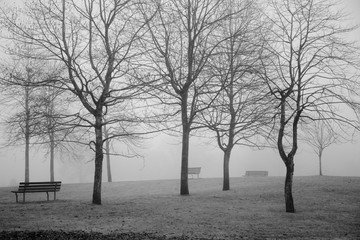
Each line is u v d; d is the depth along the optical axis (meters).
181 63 21.66
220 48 23.30
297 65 15.79
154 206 18.02
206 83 21.94
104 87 18.97
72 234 11.17
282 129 16.55
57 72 19.19
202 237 11.41
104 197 24.56
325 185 23.98
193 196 21.92
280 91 16.02
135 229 12.66
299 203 18.48
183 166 23.06
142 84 18.44
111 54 18.59
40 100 18.70
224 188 25.20
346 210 16.48
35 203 19.70
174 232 12.21
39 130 18.58
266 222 14.05
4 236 10.70
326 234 12.02
